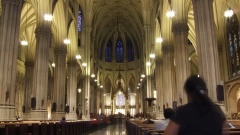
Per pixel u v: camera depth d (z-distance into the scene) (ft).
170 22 87.40
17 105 113.39
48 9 72.23
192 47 113.50
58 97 88.28
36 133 28.86
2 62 49.88
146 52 134.41
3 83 49.11
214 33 48.21
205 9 48.96
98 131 83.46
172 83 86.48
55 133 37.81
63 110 88.84
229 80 85.97
